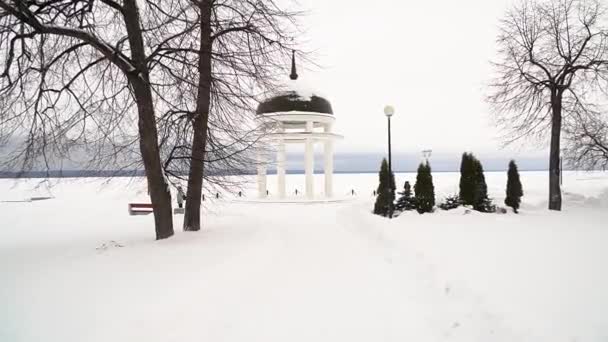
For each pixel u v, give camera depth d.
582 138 15.91
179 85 8.70
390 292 5.35
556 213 13.37
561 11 14.38
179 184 9.73
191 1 8.17
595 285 4.66
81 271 5.29
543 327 3.51
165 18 8.77
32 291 4.38
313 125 28.56
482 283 4.90
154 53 7.70
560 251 6.80
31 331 3.29
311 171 25.66
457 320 4.19
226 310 4.34
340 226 12.71
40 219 15.44
